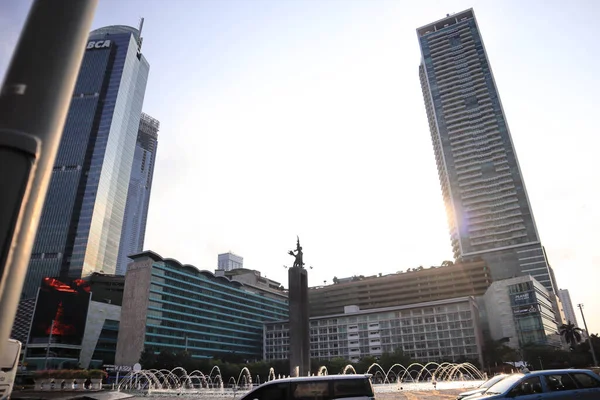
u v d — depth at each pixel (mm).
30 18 2182
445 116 196375
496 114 185875
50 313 109500
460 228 174000
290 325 33156
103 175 165750
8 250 1601
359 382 12953
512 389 12672
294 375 31594
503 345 106562
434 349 120625
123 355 117500
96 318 125125
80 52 2242
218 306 151875
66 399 27266
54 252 150875
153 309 123688
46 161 1862
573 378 12953
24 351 104312
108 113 176625
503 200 170250
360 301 174125
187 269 142500
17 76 1969
